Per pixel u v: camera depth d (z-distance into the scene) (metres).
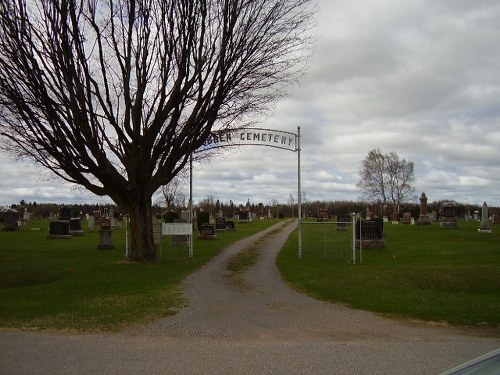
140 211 20.33
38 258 22.89
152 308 11.80
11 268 19.39
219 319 10.74
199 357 7.64
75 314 11.04
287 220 74.06
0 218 56.16
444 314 11.35
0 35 17.11
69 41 17.42
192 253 23.38
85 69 17.64
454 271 17.17
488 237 33.00
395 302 12.58
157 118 18.69
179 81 18.42
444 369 7.00
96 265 20.00
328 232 40.06
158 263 20.30
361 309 11.97
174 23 18.42
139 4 18.44
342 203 121.19
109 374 6.76
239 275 17.62
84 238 35.19
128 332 9.45
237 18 18.62
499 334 9.64
